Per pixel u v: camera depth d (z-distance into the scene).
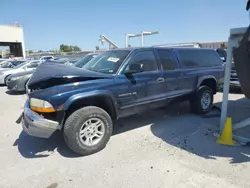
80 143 3.45
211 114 5.61
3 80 11.80
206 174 2.94
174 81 4.80
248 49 3.22
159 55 4.62
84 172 3.08
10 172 3.13
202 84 5.60
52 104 3.26
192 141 3.98
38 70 3.98
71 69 3.86
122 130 4.60
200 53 5.68
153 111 5.88
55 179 2.94
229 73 3.93
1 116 5.89
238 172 2.97
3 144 4.05
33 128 3.28
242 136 4.17
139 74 4.15
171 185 2.73
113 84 3.78
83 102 3.64
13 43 35.34
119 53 4.34
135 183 2.80
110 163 3.29
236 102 6.90
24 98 8.27
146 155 3.51
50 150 3.78
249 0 3.21
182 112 5.79
